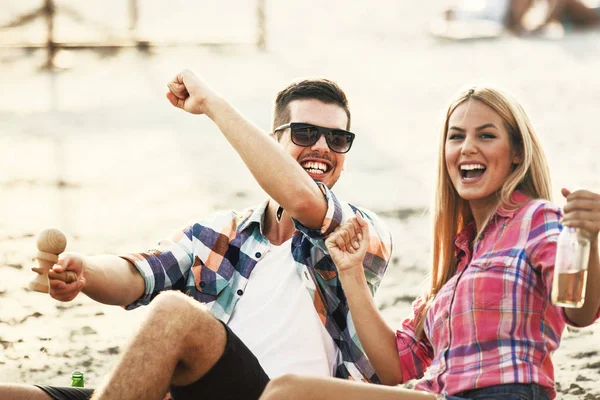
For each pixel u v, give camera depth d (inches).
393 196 401.1
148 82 709.3
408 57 799.1
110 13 993.5
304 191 150.6
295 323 158.7
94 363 235.8
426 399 133.6
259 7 878.4
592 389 212.4
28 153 493.4
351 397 131.4
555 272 134.4
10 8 952.3
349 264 152.7
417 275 298.7
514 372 136.7
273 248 165.6
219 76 713.0
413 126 550.3
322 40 916.0
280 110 179.6
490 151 151.6
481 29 933.8
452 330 143.6
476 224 155.4
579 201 132.9
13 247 335.6
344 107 178.4
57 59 804.0
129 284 161.0
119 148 505.7
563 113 553.9
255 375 141.6
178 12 1043.9
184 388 139.3
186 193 409.4
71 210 385.1
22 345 248.8
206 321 136.6
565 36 881.5
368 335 154.6
